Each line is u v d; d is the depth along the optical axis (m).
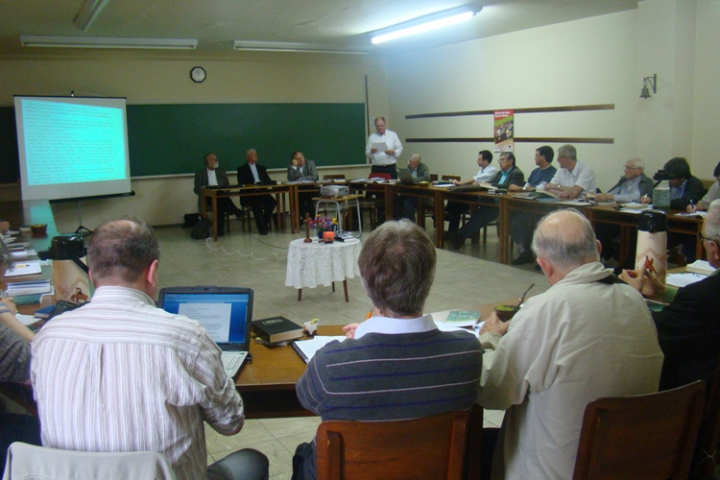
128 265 1.27
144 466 1.12
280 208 9.27
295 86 9.78
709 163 5.88
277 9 5.95
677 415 1.38
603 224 5.34
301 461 1.62
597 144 6.91
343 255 4.79
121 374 1.19
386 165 8.89
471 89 8.65
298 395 1.37
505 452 1.58
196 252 7.07
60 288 2.38
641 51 6.08
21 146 7.39
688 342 1.73
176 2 5.50
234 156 9.47
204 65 9.09
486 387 1.47
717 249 1.86
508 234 6.02
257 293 5.17
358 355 1.26
